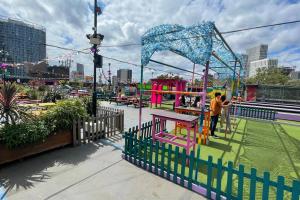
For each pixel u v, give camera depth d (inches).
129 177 143.6
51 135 185.8
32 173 143.0
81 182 133.5
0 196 113.3
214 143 249.9
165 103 788.0
